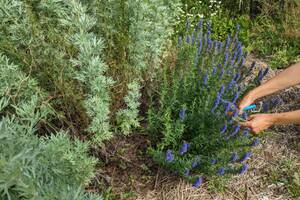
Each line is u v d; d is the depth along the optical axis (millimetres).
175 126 2498
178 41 2893
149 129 2656
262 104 3018
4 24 2291
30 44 2320
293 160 2818
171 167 2539
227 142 2479
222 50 3055
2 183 1565
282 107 3213
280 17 4242
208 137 2514
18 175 1554
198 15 3988
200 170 2578
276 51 3910
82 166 2168
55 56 2350
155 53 2863
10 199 1642
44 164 1860
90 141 2535
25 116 2297
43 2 2299
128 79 2678
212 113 2436
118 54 2621
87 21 2279
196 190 2596
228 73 2826
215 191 2598
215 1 4285
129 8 2551
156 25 2791
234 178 2693
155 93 2916
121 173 2652
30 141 1907
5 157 1641
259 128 2561
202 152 2592
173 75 2711
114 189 2566
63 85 2391
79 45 2330
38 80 2477
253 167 2762
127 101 2543
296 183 2648
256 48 4008
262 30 4160
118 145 2736
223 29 4117
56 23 2420
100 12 2529
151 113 2631
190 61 2730
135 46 2605
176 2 3197
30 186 1603
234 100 2523
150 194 2566
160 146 2656
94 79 2285
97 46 2299
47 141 2258
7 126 1958
